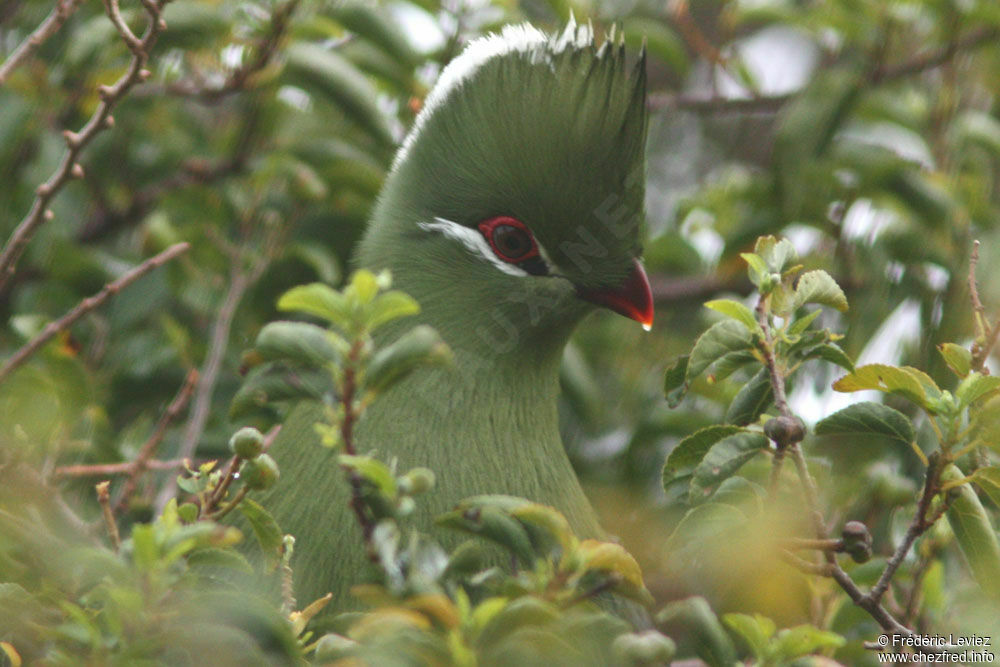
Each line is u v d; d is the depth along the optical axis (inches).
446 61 470.0
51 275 435.8
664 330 498.3
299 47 432.5
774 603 300.4
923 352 449.7
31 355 313.4
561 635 213.2
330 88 431.2
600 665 221.0
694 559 281.6
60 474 324.8
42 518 316.2
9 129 428.8
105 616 219.5
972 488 271.6
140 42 309.9
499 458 325.7
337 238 460.4
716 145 608.1
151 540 208.5
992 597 264.7
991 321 413.7
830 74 461.4
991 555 261.9
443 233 337.1
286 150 445.4
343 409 220.4
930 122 498.3
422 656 204.4
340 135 480.1
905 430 264.4
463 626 206.1
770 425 260.8
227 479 253.3
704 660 234.2
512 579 219.9
